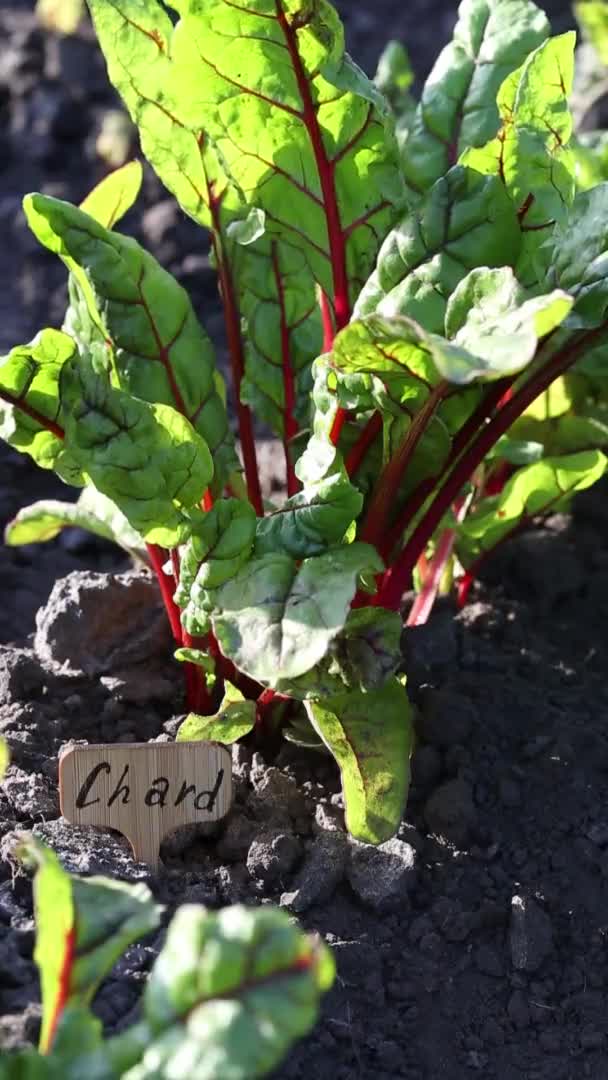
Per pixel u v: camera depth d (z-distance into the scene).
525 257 0.46
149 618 0.54
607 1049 0.43
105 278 0.46
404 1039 0.42
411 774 0.50
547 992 0.44
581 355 0.46
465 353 0.37
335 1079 0.41
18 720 0.51
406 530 0.51
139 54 0.47
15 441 0.46
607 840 0.49
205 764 0.45
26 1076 0.31
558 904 0.47
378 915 0.45
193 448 0.44
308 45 0.44
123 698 0.53
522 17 0.52
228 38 0.43
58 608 0.54
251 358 0.52
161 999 0.30
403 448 0.45
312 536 0.42
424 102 0.52
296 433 0.52
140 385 0.48
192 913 0.30
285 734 0.49
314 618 0.39
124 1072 0.30
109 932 0.34
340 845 0.46
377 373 0.42
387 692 0.44
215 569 0.42
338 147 0.46
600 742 0.53
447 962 0.45
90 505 0.53
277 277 0.52
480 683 0.55
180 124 0.48
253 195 0.47
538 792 0.50
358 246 0.48
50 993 0.33
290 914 0.45
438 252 0.44
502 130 0.45
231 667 0.49
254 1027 0.29
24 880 0.43
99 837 0.46
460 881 0.47
